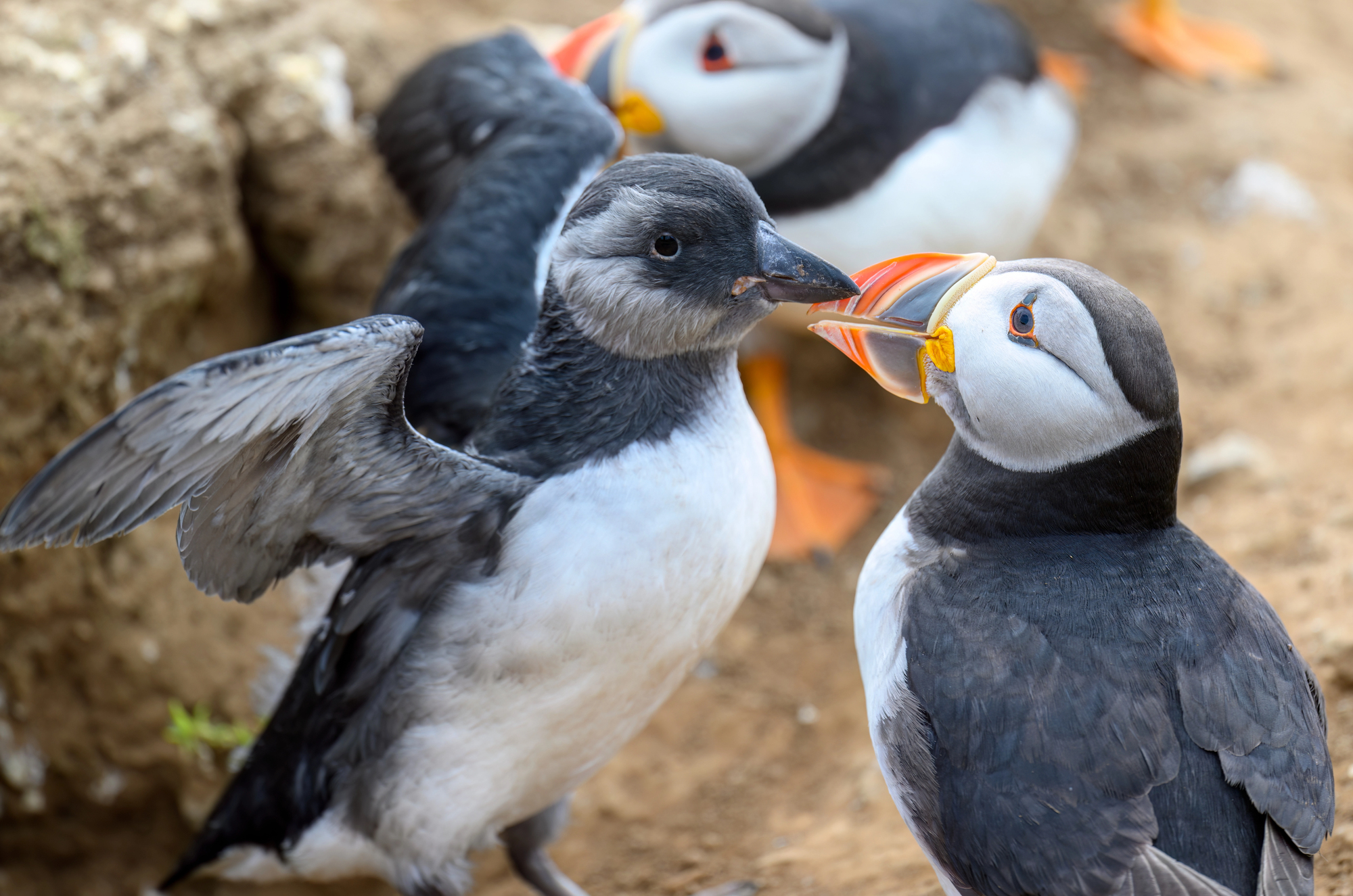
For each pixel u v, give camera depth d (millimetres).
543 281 7387
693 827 9102
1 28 9172
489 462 6074
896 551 6094
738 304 6094
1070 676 5258
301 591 10320
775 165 9594
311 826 6965
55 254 8609
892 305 5875
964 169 9727
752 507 6406
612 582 5965
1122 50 14695
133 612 9711
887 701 5633
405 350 5168
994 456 5836
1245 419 10891
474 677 6195
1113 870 4855
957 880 5465
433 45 12031
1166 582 5578
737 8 9172
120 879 10055
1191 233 12703
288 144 10383
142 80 9383
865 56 9461
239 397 4855
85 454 4621
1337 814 6746
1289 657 5547
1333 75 14875
